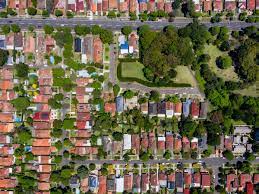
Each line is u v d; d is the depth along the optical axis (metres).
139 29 110.12
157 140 112.06
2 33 111.69
